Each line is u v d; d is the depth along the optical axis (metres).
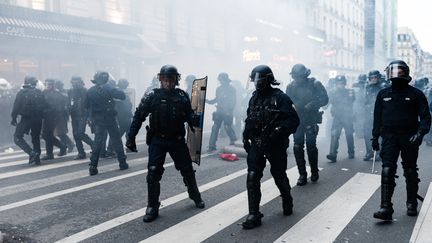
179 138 4.09
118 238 3.43
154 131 4.01
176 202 4.48
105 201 4.53
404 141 3.84
